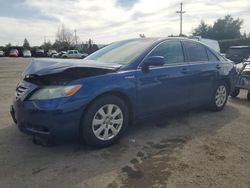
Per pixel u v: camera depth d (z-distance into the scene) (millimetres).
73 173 2811
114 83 3402
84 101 3135
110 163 3037
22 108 3152
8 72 14609
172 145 3568
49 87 3059
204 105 5121
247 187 2561
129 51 4062
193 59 4695
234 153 3322
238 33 56062
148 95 3850
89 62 3654
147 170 2875
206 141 3721
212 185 2590
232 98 7031
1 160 3092
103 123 3410
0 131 4023
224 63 5426
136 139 3777
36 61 3660
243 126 4418
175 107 4363
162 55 4125
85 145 3523
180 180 2674
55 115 2973
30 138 3756
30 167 2934
